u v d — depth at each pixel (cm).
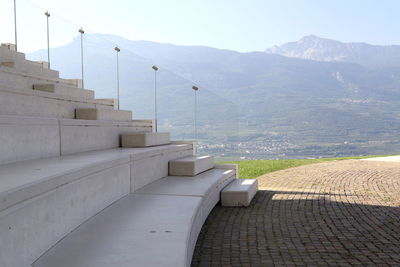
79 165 363
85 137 584
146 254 283
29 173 301
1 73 600
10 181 256
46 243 276
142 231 343
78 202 344
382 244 472
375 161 1590
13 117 393
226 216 629
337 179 1067
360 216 623
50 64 872
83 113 673
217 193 690
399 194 823
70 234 323
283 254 437
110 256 276
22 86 664
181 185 620
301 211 664
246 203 708
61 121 504
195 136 976
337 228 549
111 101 874
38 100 540
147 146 735
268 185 986
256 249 455
